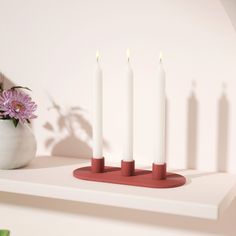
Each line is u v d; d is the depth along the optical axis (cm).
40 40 88
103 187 67
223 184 69
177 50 77
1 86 91
